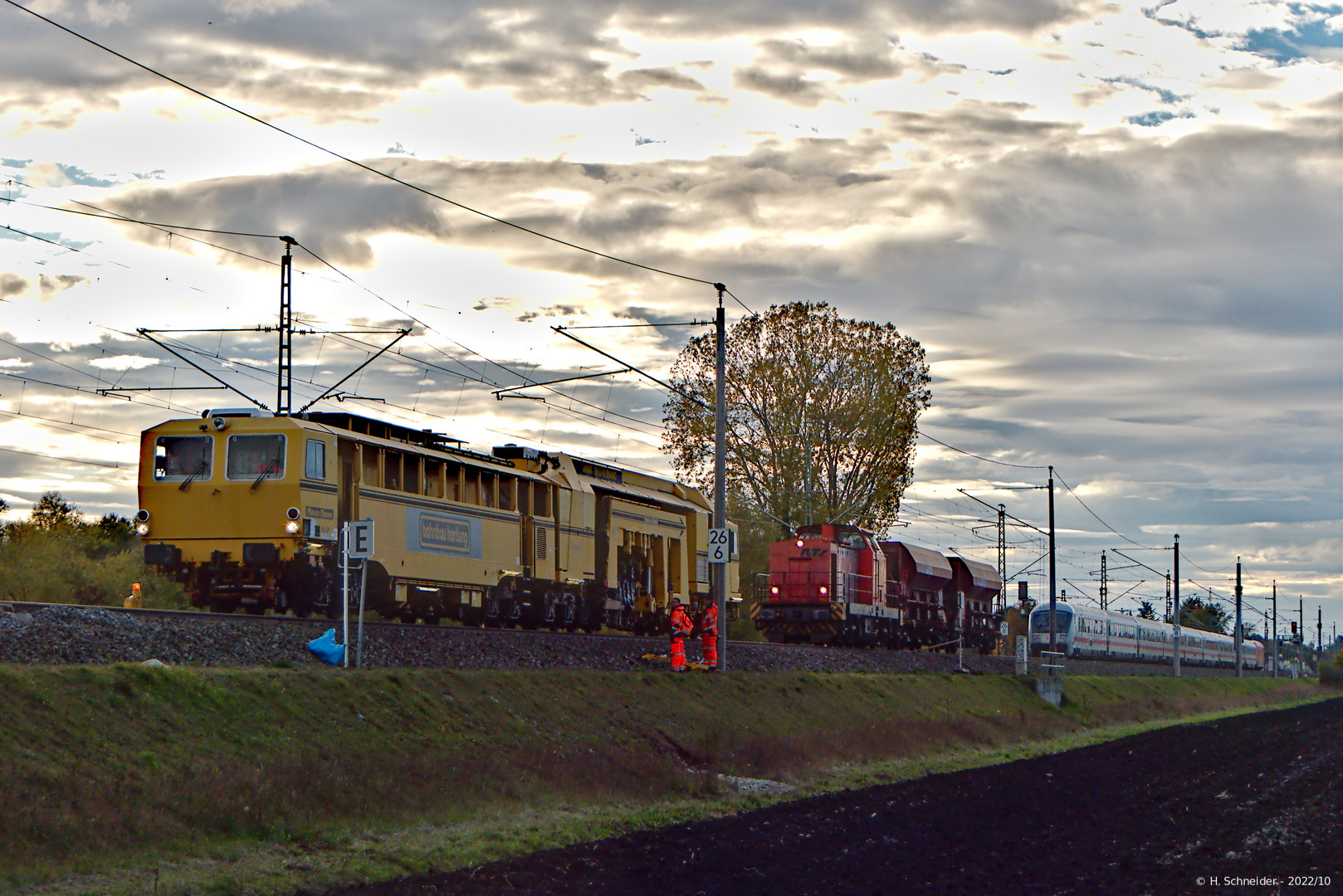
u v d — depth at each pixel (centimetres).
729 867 1622
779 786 2412
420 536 2986
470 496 3238
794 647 4066
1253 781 3011
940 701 3981
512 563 3359
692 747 2500
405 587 2917
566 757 2119
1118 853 1870
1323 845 1991
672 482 4438
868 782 2598
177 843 1384
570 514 3666
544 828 1753
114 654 1892
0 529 3362
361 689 1991
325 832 1534
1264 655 12606
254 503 2648
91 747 1488
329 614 2694
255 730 1716
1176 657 7862
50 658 1808
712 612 3161
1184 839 2031
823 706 3269
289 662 2070
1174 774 3142
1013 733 3941
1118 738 4425
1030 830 2078
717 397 3225
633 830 1842
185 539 2697
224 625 2138
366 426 2911
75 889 1216
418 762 1828
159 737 1585
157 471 2736
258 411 2711
